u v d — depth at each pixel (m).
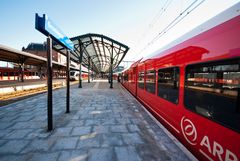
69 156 2.66
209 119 2.35
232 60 1.96
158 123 4.50
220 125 2.11
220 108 2.12
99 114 5.49
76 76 34.69
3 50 17.45
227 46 2.06
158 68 5.01
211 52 2.38
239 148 1.79
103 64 38.66
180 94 3.37
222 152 2.06
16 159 2.55
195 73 2.80
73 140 3.30
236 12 2.00
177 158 2.62
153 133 3.73
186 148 3.07
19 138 3.37
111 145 3.09
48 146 3.01
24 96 9.65
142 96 7.59
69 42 5.49
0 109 5.98
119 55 18.75
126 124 4.41
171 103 3.86
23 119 4.72
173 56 3.79
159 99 4.86
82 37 13.74
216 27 2.34
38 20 3.14
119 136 3.54
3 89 11.14
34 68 55.53
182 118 3.27
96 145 3.08
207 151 2.39
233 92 1.92
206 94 2.46
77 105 7.04
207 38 2.51
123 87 18.14
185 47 3.21
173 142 3.23
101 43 15.97
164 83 4.42
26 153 2.75
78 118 4.96
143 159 2.59
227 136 1.98
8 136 3.47
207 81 2.44
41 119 4.72
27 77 40.00
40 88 15.27
